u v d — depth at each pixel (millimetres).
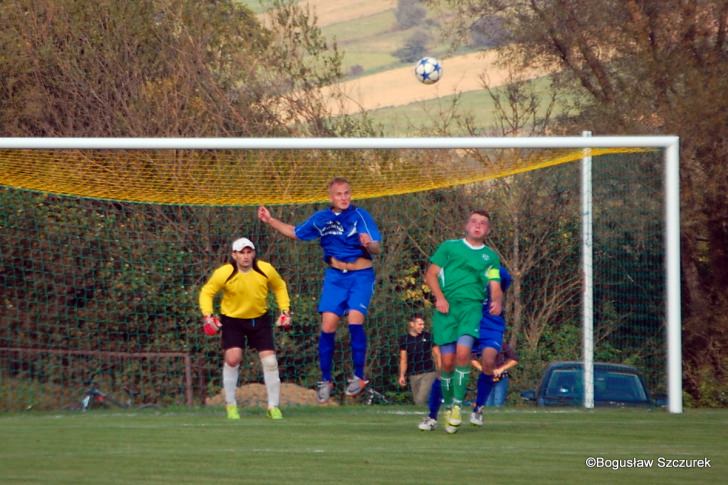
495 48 70438
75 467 21109
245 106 67500
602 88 67188
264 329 32344
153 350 47438
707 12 63844
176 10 70125
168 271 48438
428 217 52406
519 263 55031
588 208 39969
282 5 70750
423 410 36750
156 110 66938
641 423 30750
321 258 49406
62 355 46562
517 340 52125
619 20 65625
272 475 20312
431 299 49969
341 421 31234
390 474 20516
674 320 37000
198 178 48219
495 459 22594
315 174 48688
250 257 31125
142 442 25203
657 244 51719
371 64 157375
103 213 48938
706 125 59375
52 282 47062
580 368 41281
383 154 48125
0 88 68062
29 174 44562
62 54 68875
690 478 20438
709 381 55781
